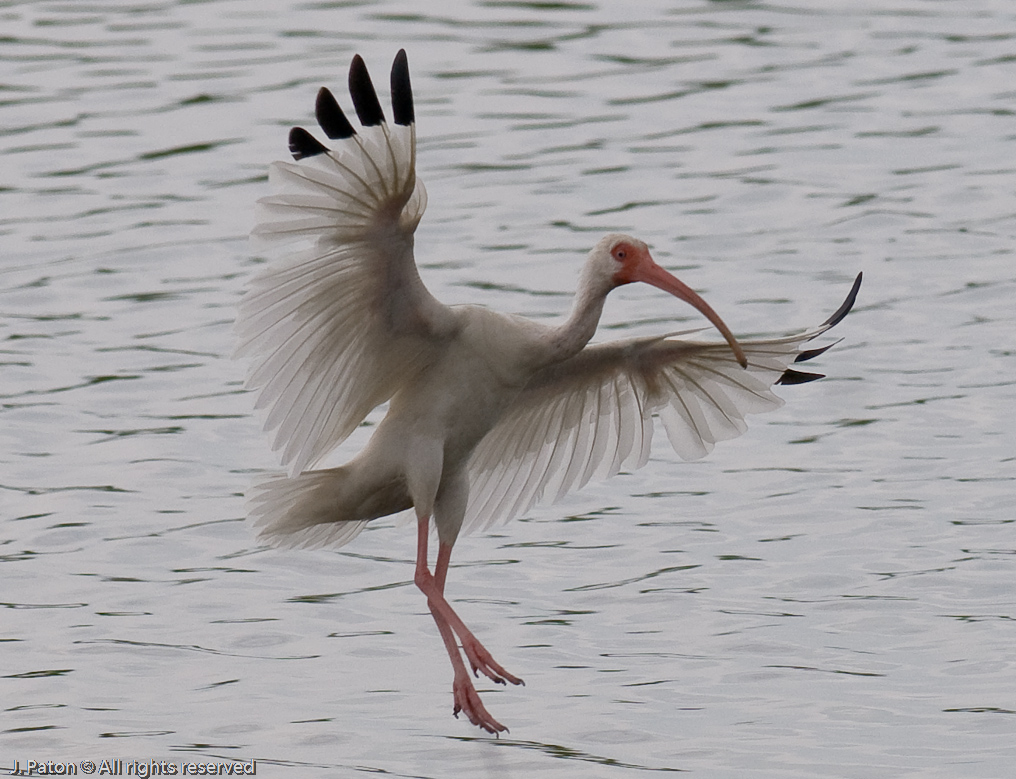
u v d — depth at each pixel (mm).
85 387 17484
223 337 18891
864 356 17922
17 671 11625
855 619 12320
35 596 12945
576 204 22812
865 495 14617
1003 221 21859
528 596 13016
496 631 12375
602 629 12367
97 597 12922
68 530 14180
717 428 12648
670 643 12039
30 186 23750
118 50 29672
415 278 10461
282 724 10805
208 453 15898
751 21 31234
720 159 24422
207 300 19984
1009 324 18641
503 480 12484
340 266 10211
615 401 12391
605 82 27891
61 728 10711
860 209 22422
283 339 10375
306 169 9680
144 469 15477
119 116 26344
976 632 11984
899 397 16828
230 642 12180
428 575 10961
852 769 10000
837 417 16469
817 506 14461
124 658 11844
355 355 10734
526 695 11258
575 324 11078
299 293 10227
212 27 31125
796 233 21719
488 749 10398
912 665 11531
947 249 21062
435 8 32062
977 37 30141
